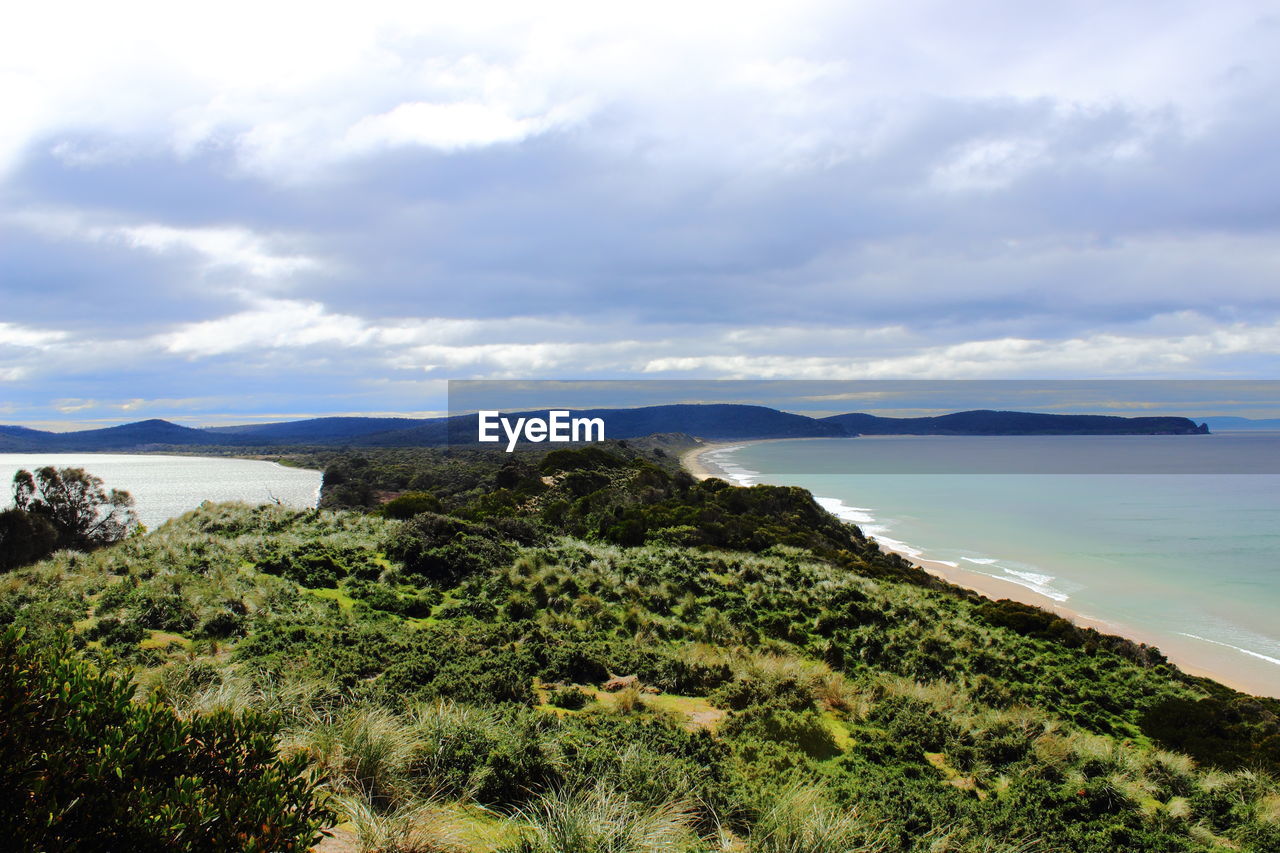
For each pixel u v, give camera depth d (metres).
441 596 18.20
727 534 36.28
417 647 11.09
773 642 17.09
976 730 10.41
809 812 5.87
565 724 7.87
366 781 5.54
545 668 11.14
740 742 8.41
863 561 36.41
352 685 8.70
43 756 3.19
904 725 10.21
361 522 28.77
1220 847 7.63
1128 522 72.19
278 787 3.58
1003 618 24.06
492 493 47.69
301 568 18.14
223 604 13.41
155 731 3.61
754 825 5.78
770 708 9.93
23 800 3.06
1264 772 10.88
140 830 3.12
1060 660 19.67
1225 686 22.67
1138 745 13.30
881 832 5.98
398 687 8.73
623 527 35.59
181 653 10.10
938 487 109.25
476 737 6.43
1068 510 82.12
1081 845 6.80
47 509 36.44
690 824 5.71
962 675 16.36
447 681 9.09
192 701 6.83
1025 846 6.49
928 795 7.29
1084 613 34.91
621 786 5.92
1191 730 14.13
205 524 27.95
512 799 5.71
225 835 3.27
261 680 7.96
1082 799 8.16
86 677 3.65
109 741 3.38
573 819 4.92
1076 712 14.71
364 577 19.03
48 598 14.03
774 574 26.89
